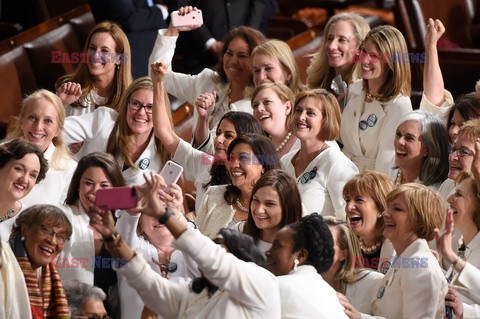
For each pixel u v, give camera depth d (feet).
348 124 75.36
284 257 48.60
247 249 47.19
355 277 56.29
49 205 52.47
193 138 73.31
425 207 54.70
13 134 69.62
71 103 78.74
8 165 59.88
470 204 57.72
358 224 59.21
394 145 68.64
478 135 62.34
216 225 62.85
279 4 123.34
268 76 77.51
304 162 68.13
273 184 56.90
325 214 66.18
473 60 98.73
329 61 80.79
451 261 53.78
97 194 46.26
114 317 57.93
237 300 45.68
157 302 47.11
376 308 55.16
